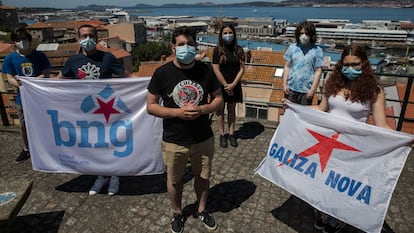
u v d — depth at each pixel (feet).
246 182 12.71
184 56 8.02
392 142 8.10
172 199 9.78
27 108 11.87
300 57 13.94
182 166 9.32
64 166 12.26
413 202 11.25
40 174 13.65
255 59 64.18
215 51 14.78
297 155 9.70
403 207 10.99
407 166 13.75
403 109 15.51
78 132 11.78
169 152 9.06
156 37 366.02
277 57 63.72
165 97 8.77
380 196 8.21
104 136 11.69
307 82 14.05
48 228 10.10
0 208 8.43
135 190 12.23
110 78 12.03
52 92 11.43
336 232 9.64
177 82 8.54
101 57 11.78
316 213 10.16
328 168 9.09
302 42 13.60
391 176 8.11
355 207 8.54
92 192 11.87
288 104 10.09
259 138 17.03
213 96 9.23
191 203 11.31
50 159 12.32
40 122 11.93
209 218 9.94
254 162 14.35
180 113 8.36
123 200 11.57
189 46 8.10
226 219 10.46
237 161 14.47
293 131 9.87
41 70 14.14
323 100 9.66
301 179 9.52
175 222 9.86
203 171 9.57
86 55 11.71
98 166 11.99
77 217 10.64
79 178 13.23
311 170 9.37
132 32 241.55
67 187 12.53
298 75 14.06
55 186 12.60
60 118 11.73
